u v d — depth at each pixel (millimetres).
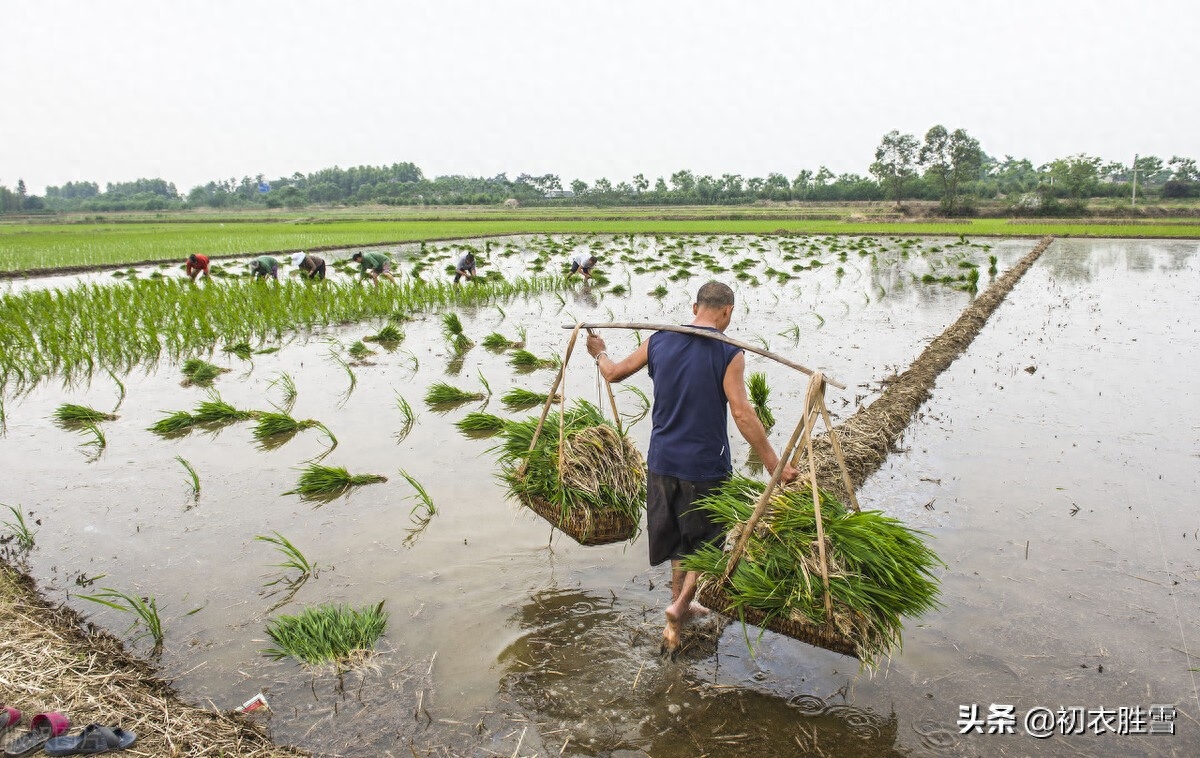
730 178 126000
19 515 5125
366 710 3477
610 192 122812
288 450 7121
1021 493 5801
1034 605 4258
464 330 13625
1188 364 10086
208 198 176625
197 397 9117
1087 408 8047
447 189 158000
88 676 3621
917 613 3406
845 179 118188
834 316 14570
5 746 3090
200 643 4016
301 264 18188
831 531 3488
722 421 3717
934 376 9375
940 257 28297
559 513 4246
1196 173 109750
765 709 3480
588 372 10047
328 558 4953
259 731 3330
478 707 3496
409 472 6512
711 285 3820
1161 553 4840
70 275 24516
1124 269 23438
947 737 3281
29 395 9227
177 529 5414
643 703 3521
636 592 4500
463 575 4711
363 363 10875
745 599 3395
